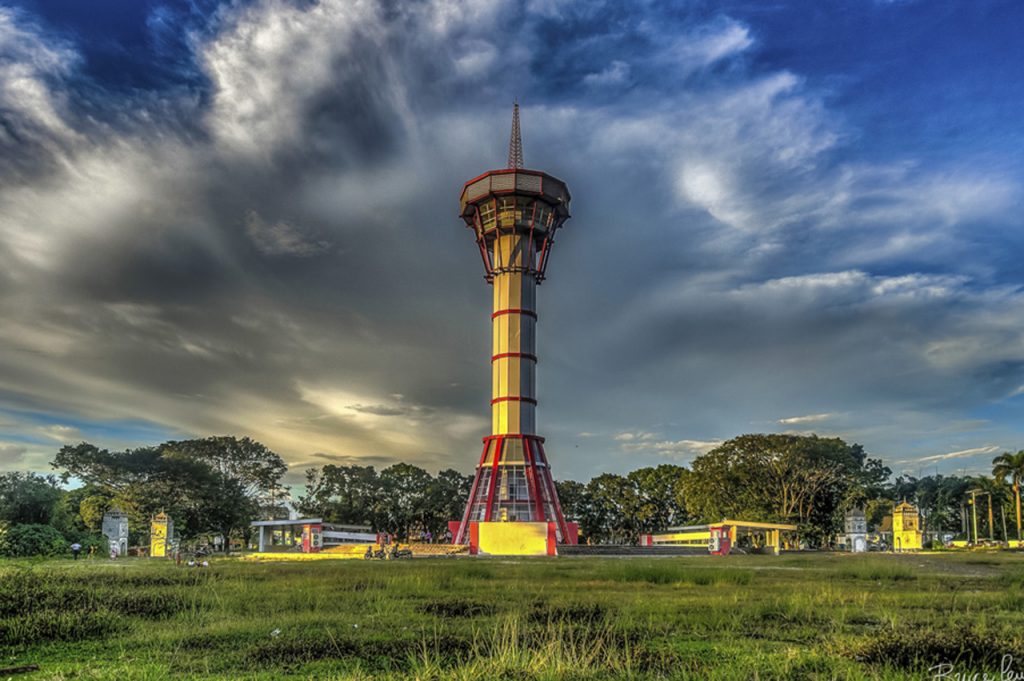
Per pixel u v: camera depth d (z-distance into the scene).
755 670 9.50
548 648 10.52
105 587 18.92
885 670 9.93
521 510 79.31
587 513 113.25
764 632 13.28
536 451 83.31
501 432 83.12
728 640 12.42
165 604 16.41
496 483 81.00
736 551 73.12
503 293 84.94
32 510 59.56
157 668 10.09
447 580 25.25
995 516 121.75
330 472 104.75
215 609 16.02
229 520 88.44
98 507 76.81
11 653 11.39
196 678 9.73
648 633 13.06
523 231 85.44
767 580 26.27
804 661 10.42
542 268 86.88
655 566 34.47
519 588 22.30
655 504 110.00
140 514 81.56
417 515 105.38
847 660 10.51
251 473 92.56
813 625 14.20
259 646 11.56
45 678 9.60
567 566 37.03
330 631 12.63
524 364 83.94
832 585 23.30
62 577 20.67
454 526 84.00
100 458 81.88
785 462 89.81
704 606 16.47
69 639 12.53
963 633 11.68
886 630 12.26
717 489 92.25
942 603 17.78
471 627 13.20
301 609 16.45
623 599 18.62
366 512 103.62
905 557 50.66
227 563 42.34
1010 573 29.33
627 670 9.77
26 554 50.19
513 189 83.12
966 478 124.44
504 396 83.44
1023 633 12.36
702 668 10.13
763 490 92.81
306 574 27.78
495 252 86.44
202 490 85.06
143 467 83.25
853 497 92.44
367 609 16.39
